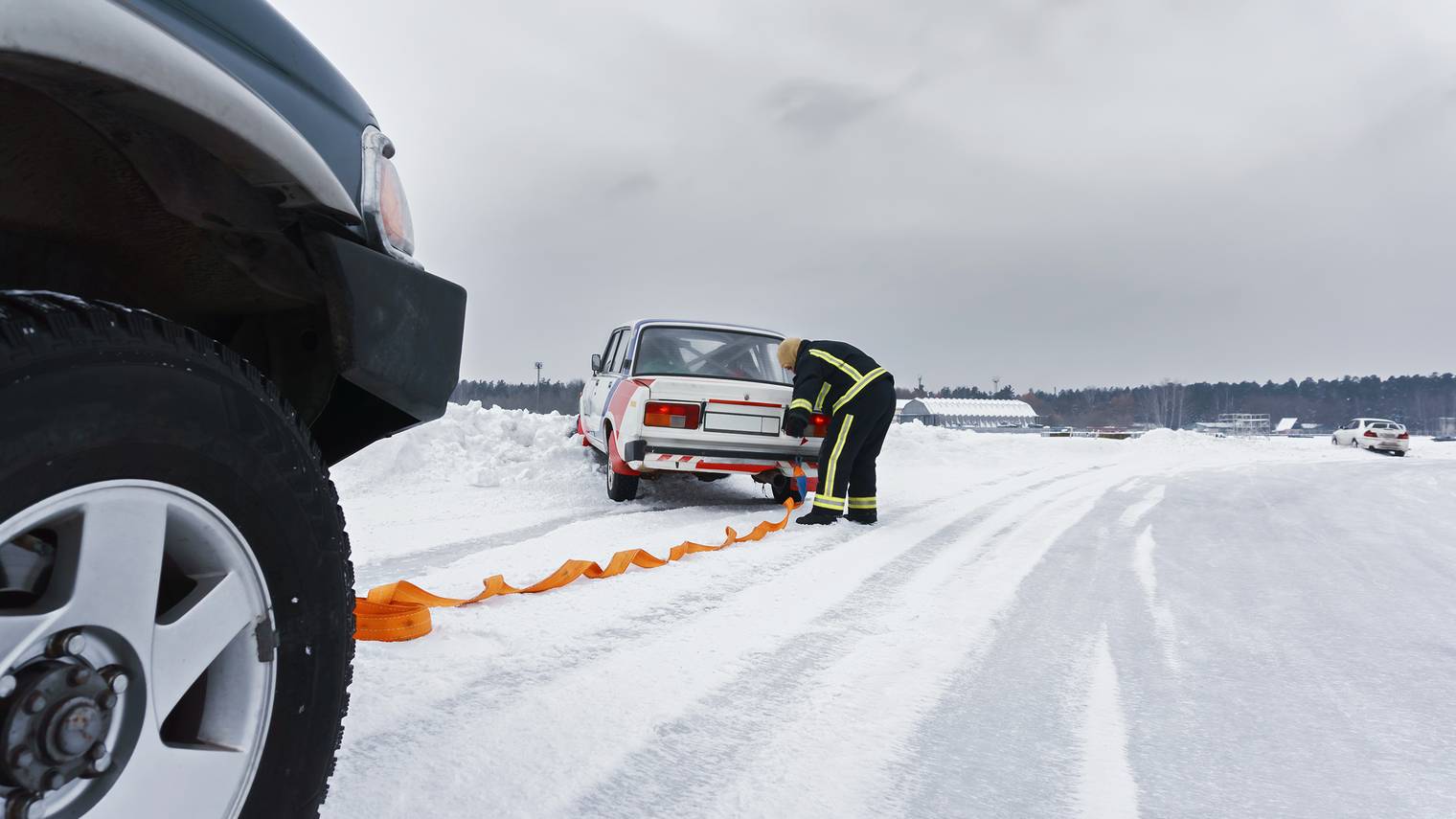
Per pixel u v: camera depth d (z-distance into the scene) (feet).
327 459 5.99
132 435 3.15
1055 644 9.67
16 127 3.55
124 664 3.14
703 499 23.86
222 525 3.51
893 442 44.78
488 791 5.43
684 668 8.18
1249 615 11.43
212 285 4.95
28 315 2.96
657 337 23.26
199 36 3.89
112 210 4.20
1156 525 21.25
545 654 8.34
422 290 5.06
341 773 5.52
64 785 2.94
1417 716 7.58
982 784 5.95
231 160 3.82
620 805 5.38
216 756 3.46
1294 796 5.89
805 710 7.24
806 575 12.91
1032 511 23.70
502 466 26.81
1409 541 19.63
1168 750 6.66
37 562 2.98
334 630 4.10
